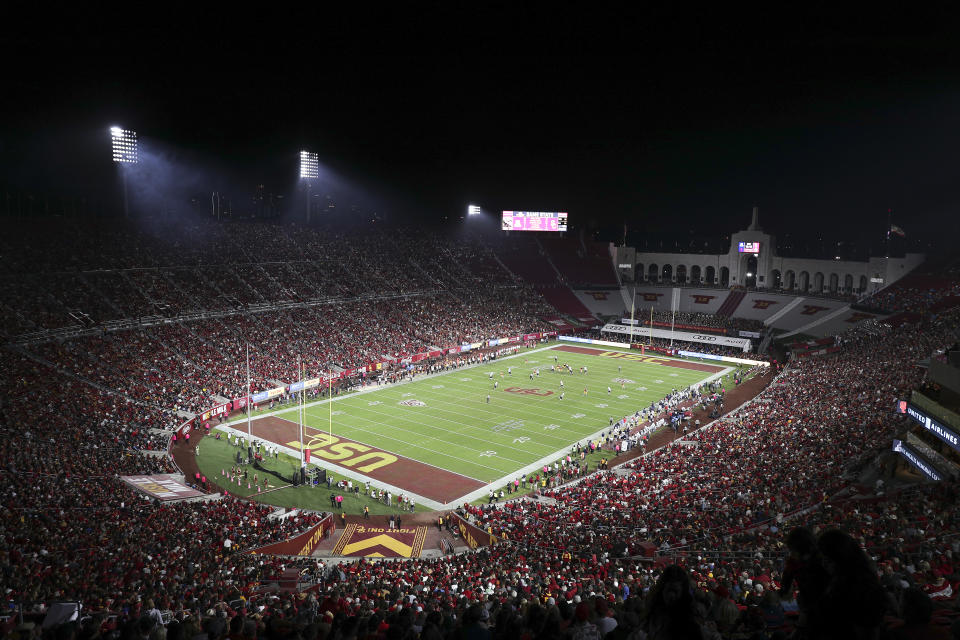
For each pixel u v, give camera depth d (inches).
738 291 5049.2
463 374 3400.6
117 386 2470.5
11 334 2613.2
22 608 711.7
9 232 3363.7
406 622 452.1
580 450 2242.9
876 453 1609.3
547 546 1269.7
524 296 4840.1
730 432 2214.6
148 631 434.0
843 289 4805.6
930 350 2620.6
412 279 4534.9
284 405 2770.7
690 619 239.9
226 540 1291.8
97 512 1334.9
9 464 1582.2
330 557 1461.6
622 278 5511.8
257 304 3563.0
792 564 277.4
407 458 2191.2
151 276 3444.9
